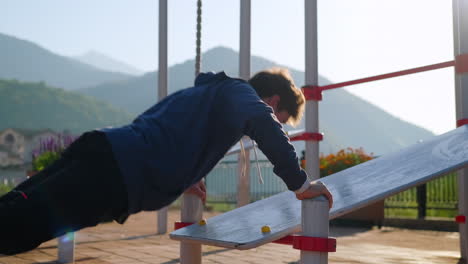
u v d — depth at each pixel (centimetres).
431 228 695
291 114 173
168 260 356
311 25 375
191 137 146
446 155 195
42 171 142
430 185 793
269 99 170
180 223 216
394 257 394
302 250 150
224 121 148
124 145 136
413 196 823
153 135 143
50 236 132
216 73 159
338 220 720
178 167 141
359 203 153
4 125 18325
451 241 539
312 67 377
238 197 431
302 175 145
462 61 308
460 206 358
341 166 725
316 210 149
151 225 661
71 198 131
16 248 131
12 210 127
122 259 360
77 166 134
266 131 141
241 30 430
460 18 313
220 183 1056
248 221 181
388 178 179
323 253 149
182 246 209
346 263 358
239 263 347
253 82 172
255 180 922
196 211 216
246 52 429
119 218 141
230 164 1044
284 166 142
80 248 422
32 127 18650
